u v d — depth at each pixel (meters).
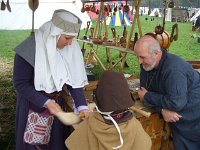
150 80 2.44
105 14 6.02
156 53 2.26
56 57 1.92
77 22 1.86
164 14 3.44
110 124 1.41
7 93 4.98
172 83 2.20
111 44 5.32
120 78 1.42
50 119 2.04
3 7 3.49
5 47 10.73
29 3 2.90
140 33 4.38
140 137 1.46
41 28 1.94
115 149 1.39
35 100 1.90
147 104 2.39
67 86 2.09
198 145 2.42
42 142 2.07
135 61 7.78
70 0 14.66
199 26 18.45
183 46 12.49
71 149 1.55
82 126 1.58
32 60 1.88
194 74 2.33
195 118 2.31
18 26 16.66
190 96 2.29
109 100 1.39
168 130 2.54
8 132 3.49
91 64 6.46
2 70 6.87
